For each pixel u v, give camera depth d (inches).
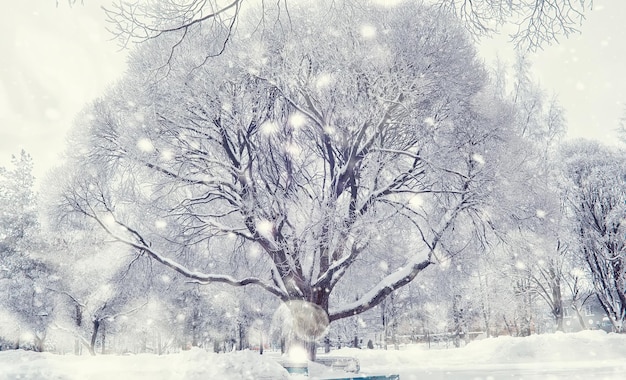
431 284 764.6
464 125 600.1
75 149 637.9
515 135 635.5
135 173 621.6
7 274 1106.7
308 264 620.7
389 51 543.8
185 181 604.7
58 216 634.2
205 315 1395.2
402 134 618.8
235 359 350.0
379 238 551.8
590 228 1058.1
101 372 378.3
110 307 1218.0
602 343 855.7
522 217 613.0
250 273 724.7
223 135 606.2
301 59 563.2
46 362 464.1
